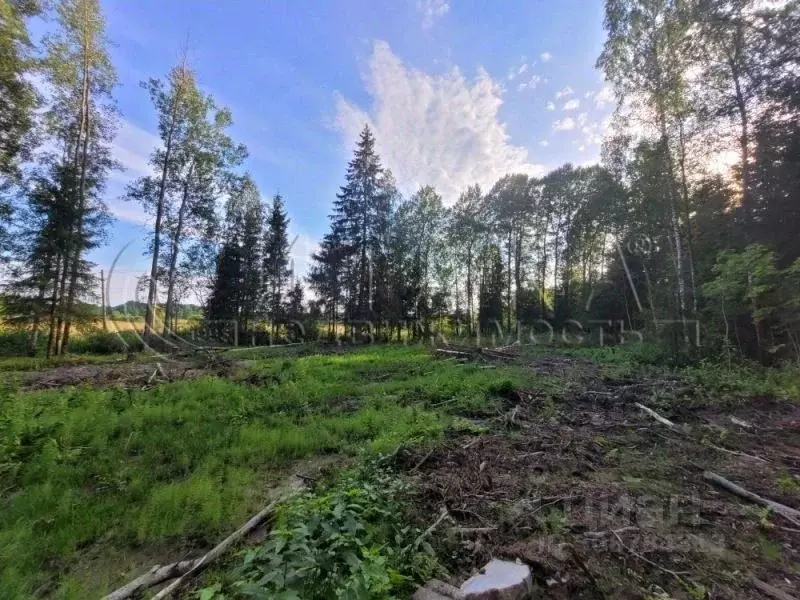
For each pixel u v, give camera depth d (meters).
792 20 9.10
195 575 2.49
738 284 8.45
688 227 12.39
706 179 11.91
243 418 5.86
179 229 18.27
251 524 3.02
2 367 11.45
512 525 2.93
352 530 2.18
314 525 2.16
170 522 3.03
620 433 5.30
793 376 6.91
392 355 13.89
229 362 11.91
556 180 26.98
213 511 3.17
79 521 3.02
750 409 5.91
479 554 2.58
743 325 9.53
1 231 13.60
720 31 10.06
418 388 7.99
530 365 11.52
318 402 7.09
